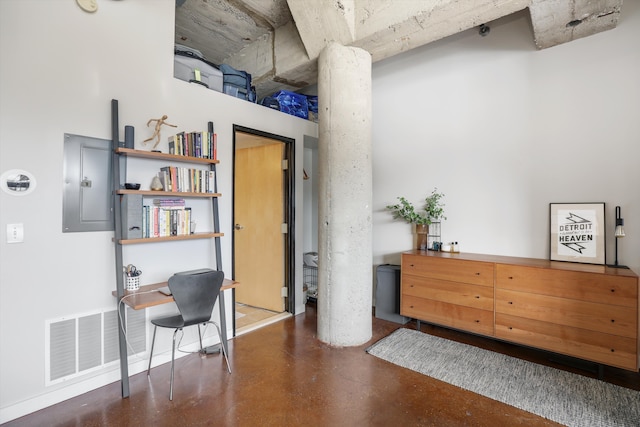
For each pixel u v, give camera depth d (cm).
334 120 284
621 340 217
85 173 215
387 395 213
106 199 225
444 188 345
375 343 295
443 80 345
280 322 354
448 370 246
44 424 183
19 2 189
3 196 184
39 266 197
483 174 320
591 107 263
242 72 334
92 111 218
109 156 226
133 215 228
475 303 280
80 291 214
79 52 212
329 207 289
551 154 283
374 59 311
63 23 205
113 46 229
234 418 190
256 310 391
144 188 246
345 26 271
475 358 266
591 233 261
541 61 287
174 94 263
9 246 187
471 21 245
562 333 239
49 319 201
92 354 219
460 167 334
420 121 362
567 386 222
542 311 247
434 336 312
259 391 218
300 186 388
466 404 203
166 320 235
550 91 283
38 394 197
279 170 385
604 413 193
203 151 268
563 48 276
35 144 195
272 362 260
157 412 195
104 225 224
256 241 404
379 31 259
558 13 230
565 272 238
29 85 193
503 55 307
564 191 277
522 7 226
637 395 211
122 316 232
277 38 353
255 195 406
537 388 220
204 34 364
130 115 237
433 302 305
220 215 299
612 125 254
